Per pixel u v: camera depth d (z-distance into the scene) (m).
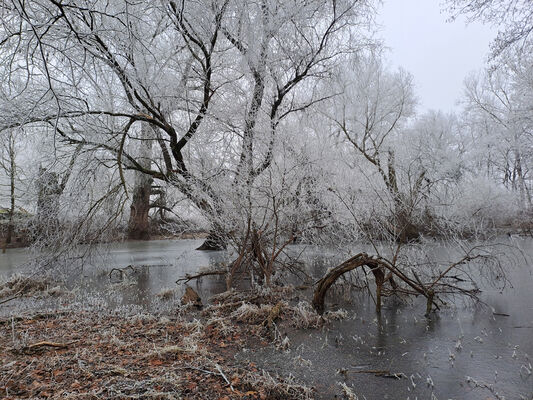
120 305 7.63
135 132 10.98
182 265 13.53
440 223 9.27
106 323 6.24
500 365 4.48
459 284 9.10
